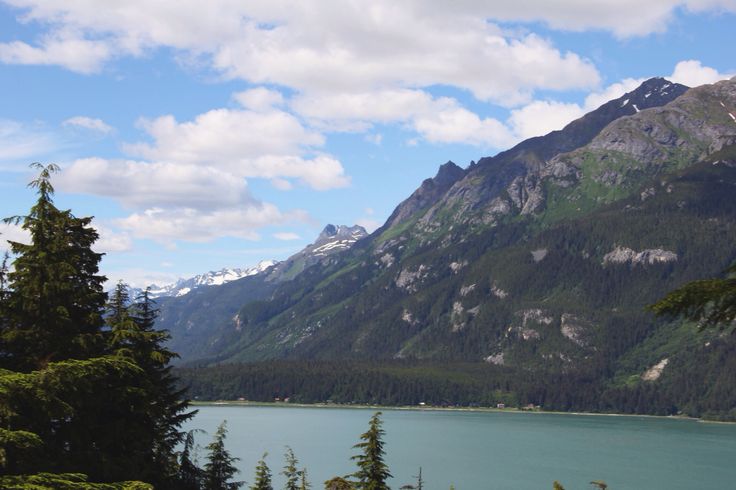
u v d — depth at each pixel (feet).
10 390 81.46
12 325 107.45
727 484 566.77
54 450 99.71
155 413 125.80
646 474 613.11
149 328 163.53
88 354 111.04
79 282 118.52
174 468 163.32
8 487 74.08
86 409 109.19
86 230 122.11
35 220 109.19
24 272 107.65
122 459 114.21
